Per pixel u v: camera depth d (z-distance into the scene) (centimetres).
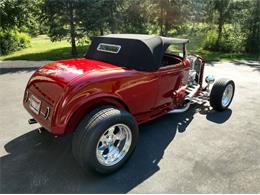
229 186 293
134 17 1620
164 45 388
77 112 295
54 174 307
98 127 277
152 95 379
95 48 420
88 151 276
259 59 1287
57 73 325
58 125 283
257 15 1480
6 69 886
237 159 347
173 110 444
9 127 421
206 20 1709
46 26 1415
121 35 408
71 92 283
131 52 360
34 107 329
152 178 304
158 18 1652
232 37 1582
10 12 1552
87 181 296
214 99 488
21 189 280
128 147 320
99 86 305
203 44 1681
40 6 1323
